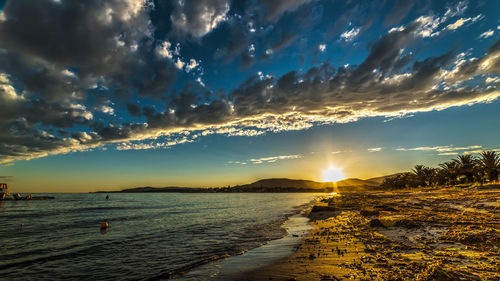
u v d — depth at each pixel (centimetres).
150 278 889
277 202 7450
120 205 6900
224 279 806
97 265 1093
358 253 967
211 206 5772
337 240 1289
